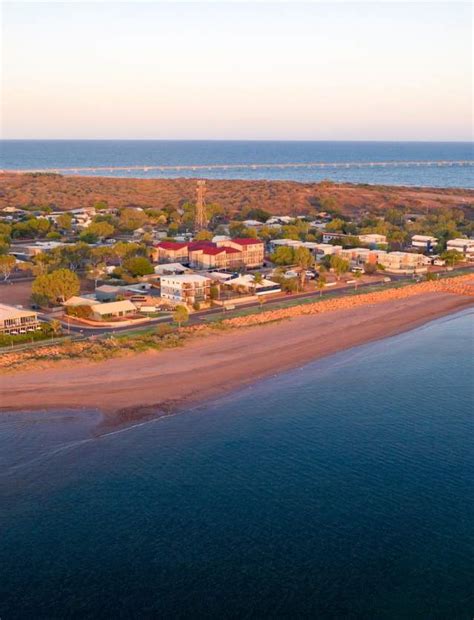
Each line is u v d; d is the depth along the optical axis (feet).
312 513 207.51
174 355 346.33
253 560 185.26
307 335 391.24
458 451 249.14
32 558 185.26
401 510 209.77
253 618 164.66
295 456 243.81
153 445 250.78
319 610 167.22
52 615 165.27
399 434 263.08
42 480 224.12
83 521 201.87
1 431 257.55
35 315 372.38
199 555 186.91
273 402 293.23
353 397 300.20
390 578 179.01
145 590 173.88
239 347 363.97
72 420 269.03
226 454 244.63
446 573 181.06
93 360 330.54
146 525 200.44
